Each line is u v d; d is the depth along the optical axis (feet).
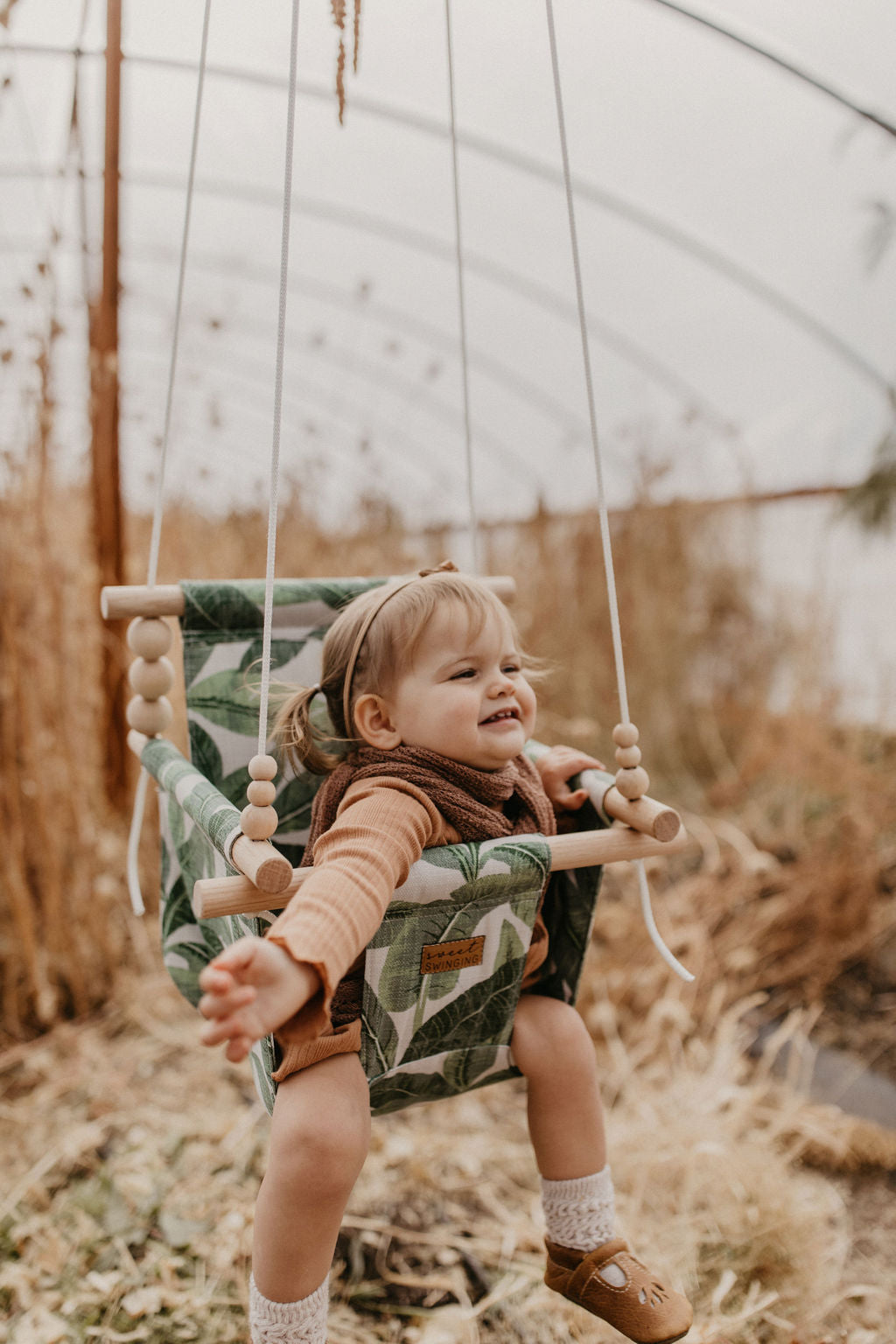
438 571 5.09
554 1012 4.65
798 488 12.60
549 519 14.69
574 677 14.25
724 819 12.69
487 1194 6.93
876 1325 5.75
